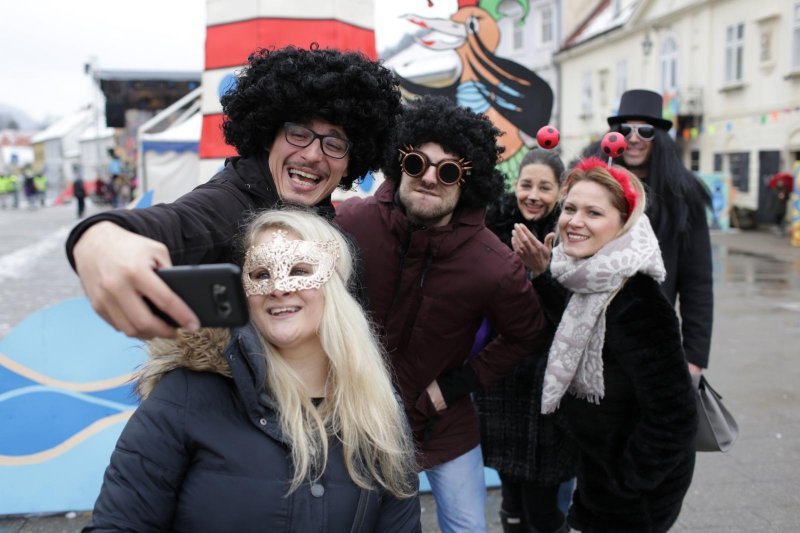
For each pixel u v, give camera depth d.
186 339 1.28
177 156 9.90
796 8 16.95
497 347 2.28
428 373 2.22
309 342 1.44
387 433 1.43
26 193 33.66
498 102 4.63
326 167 1.64
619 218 1.93
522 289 2.19
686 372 1.89
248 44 4.25
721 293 9.04
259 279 1.38
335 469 1.36
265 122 1.57
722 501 3.28
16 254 13.38
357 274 1.72
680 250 2.75
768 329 6.83
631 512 2.03
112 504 1.21
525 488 2.59
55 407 3.26
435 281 2.16
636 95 2.87
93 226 0.94
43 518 3.13
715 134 20.23
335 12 4.28
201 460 1.26
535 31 28.28
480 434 2.54
